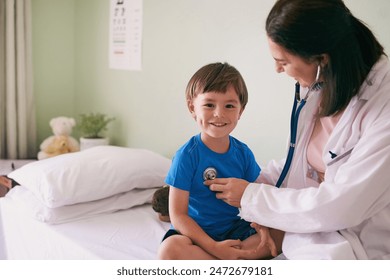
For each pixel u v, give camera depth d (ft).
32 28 10.32
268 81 6.81
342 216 3.67
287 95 6.57
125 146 9.77
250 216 4.13
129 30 9.21
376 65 3.93
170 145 8.63
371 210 3.72
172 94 8.43
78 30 10.76
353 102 3.95
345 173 3.76
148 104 9.02
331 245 3.74
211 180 4.40
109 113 10.11
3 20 9.71
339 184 3.74
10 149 10.05
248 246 4.33
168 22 8.32
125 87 9.55
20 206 6.68
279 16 3.69
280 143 6.76
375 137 3.70
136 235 5.78
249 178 4.79
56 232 5.81
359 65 3.82
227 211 4.58
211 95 4.25
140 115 9.26
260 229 4.25
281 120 6.70
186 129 8.22
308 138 4.51
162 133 8.78
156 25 8.59
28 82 10.23
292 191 4.01
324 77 3.88
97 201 6.59
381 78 3.88
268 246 4.29
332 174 4.08
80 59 10.81
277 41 3.73
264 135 6.98
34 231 6.23
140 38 8.98
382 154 3.61
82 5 10.50
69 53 10.96
